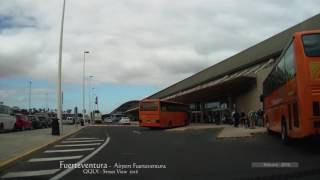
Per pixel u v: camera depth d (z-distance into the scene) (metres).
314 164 14.52
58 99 38.44
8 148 22.02
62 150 22.66
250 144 23.50
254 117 40.59
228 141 26.58
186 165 15.13
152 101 53.44
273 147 21.00
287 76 19.25
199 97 70.88
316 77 16.53
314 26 39.31
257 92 46.38
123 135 38.72
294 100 17.66
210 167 14.46
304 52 16.72
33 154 20.36
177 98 74.31
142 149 22.25
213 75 65.56
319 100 16.44
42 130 47.16
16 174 13.81
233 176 12.40
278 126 23.14
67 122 91.25
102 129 56.62
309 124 16.42
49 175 13.42
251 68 50.31
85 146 25.23
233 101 59.41
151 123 53.00
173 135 37.06
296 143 21.75
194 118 85.19
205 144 24.88
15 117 44.03
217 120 68.62
